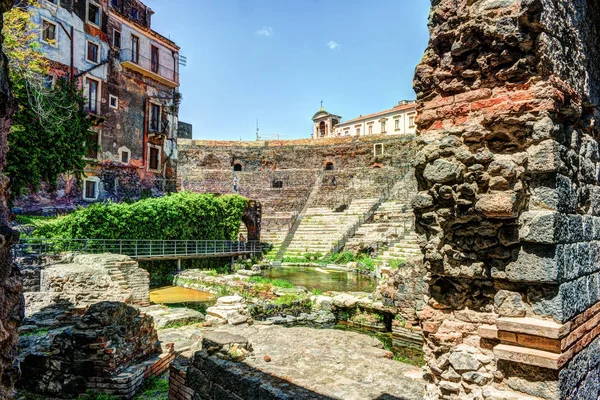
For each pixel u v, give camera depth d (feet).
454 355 13.07
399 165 154.71
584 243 13.41
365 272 87.15
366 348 19.61
